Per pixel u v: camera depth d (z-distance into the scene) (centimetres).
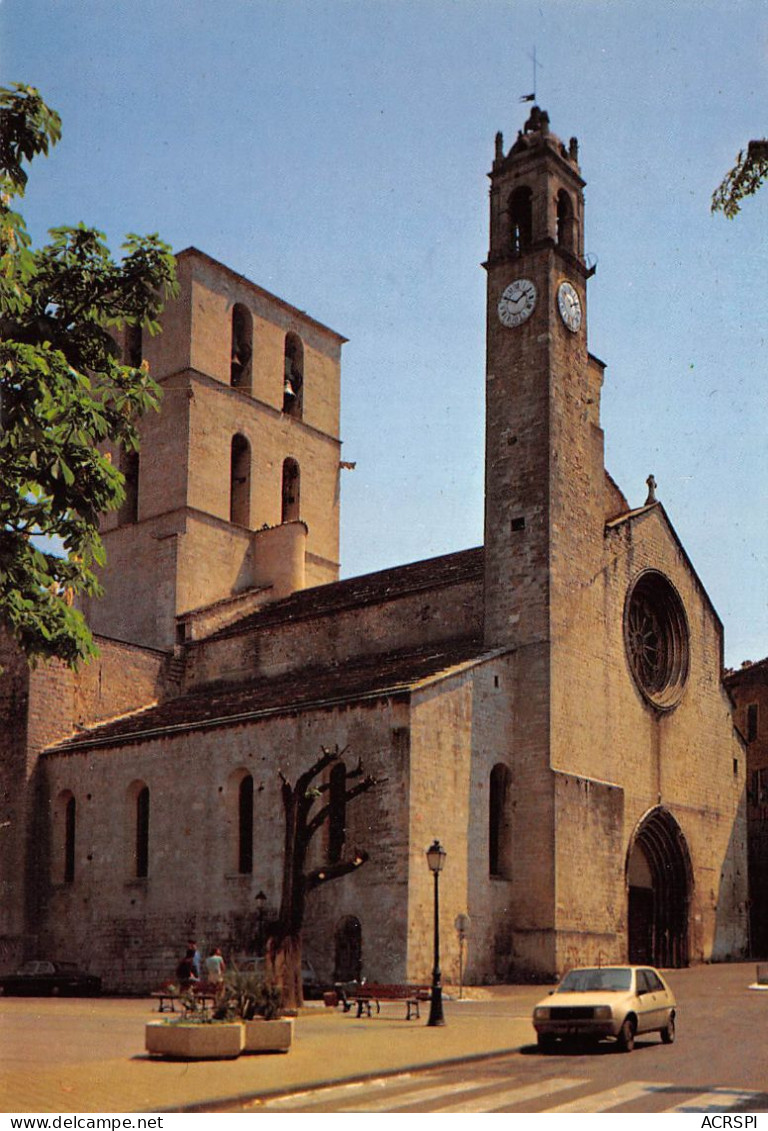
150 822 4850
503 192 5250
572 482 4956
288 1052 2339
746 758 6462
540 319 4994
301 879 3350
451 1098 1838
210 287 6475
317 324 7088
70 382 1931
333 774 4300
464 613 5062
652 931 5256
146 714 5503
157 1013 3456
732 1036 2702
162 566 6138
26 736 5288
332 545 6944
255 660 5725
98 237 2162
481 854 4350
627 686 5144
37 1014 3425
